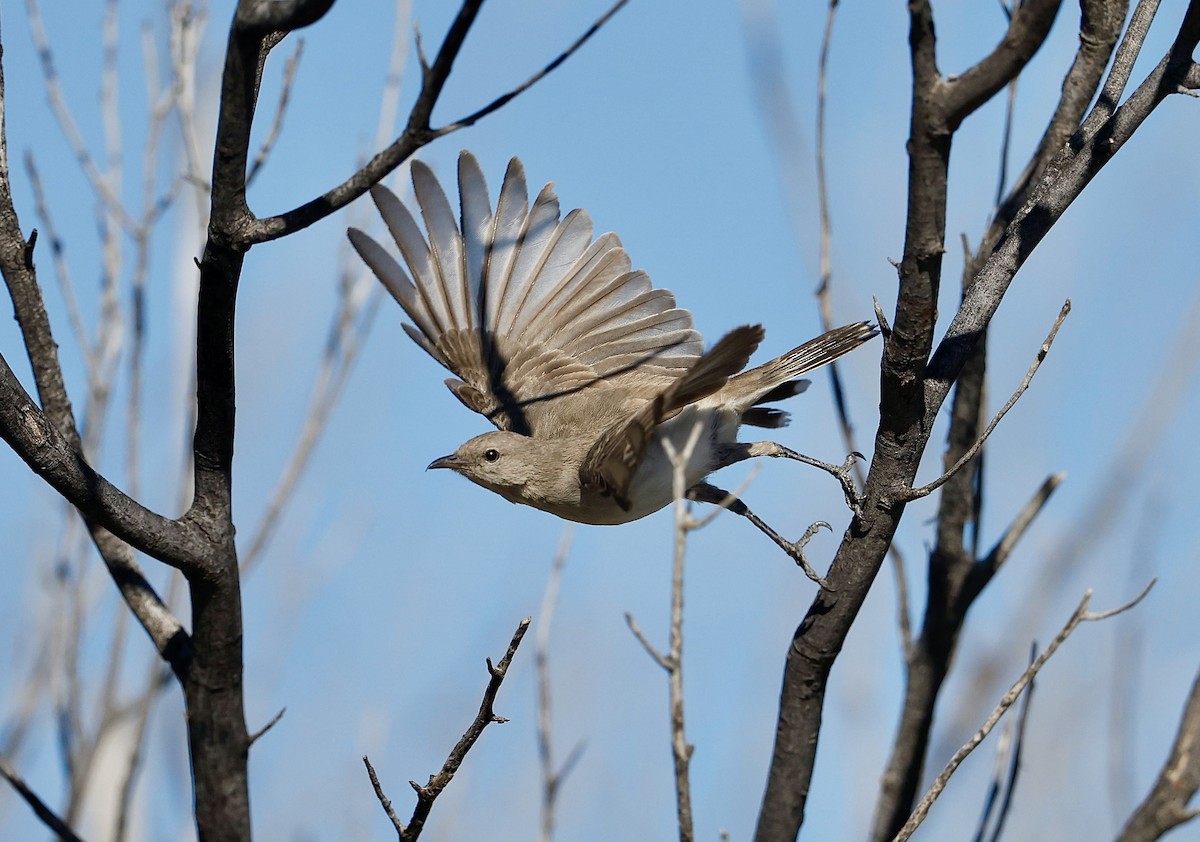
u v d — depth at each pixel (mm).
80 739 10648
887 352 7391
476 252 12266
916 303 7078
